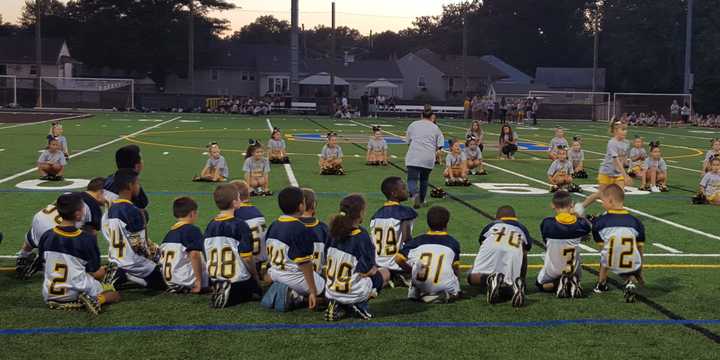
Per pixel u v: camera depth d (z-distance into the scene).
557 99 61.59
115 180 8.48
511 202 15.78
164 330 7.11
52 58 78.88
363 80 91.81
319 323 7.39
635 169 19.20
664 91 81.75
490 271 8.35
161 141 29.39
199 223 12.66
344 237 7.47
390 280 8.84
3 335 6.91
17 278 8.88
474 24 107.94
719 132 45.16
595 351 6.71
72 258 7.60
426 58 94.88
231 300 7.94
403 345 6.79
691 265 10.16
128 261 8.30
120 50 79.19
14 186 16.48
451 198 16.23
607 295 8.57
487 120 54.91
